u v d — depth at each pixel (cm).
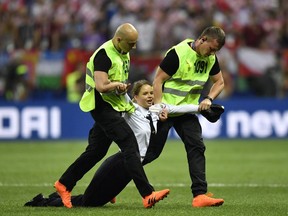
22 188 3781
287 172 4612
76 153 5925
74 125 7231
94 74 2767
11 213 2733
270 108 7250
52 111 7200
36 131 7175
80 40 8181
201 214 2702
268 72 7506
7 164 5103
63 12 8450
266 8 8500
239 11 8425
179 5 8369
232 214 2719
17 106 7162
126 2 8388
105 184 2853
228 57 7500
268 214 2736
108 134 2811
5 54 7531
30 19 8331
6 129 7175
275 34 8206
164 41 7981
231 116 7250
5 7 8506
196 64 2988
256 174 4509
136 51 7638
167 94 3002
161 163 5244
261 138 7250
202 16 8369
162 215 2659
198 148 2955
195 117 3025
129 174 2802
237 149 6294
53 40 8194
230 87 7481
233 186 3897
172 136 7375
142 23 7994
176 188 3806
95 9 8431
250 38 8106
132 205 3008
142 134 2891
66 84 7406
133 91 2973
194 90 3022
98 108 2809
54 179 4225
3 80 7512
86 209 2836
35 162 5247
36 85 7462
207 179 4256
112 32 8156
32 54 7469
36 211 2781
